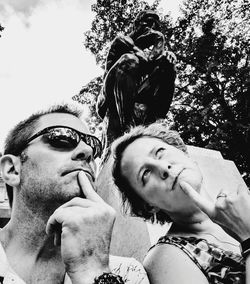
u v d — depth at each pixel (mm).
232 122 4805
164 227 783
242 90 4973
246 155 4859
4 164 450
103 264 365
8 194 476
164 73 1153
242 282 440
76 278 355
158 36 1185
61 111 485
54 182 414
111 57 1178
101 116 1155
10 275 389
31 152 431
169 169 541
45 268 419
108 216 385
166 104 1167
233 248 504
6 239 438
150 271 483
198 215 539
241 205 415
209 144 4762
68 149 433
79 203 385
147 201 578
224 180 1104
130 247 785
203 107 5215
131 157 588
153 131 623
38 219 419
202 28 5270
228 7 5293
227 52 5148
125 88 1064
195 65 5238
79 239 366
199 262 450
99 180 937
